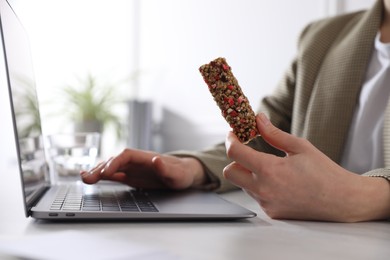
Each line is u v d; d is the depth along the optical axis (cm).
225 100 62
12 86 62
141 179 89
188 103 266
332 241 50
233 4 239
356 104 114
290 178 59
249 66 231
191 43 264
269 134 61
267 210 62
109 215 56
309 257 42
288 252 44
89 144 106
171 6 276
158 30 284
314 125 115
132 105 262
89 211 56
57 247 39
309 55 123
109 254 38
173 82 275
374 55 115
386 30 116
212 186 94
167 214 58
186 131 267
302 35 133
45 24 302
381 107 110
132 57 298
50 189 83
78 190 83
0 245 40
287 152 61
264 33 224
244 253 43
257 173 60
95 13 307
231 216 59
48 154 107
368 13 117
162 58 282
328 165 60
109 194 77
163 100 282
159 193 82
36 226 54
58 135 105
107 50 309
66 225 55
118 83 283
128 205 64
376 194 62
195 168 93
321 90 117
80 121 266
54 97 280
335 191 59
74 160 105
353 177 61
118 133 274
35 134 80
